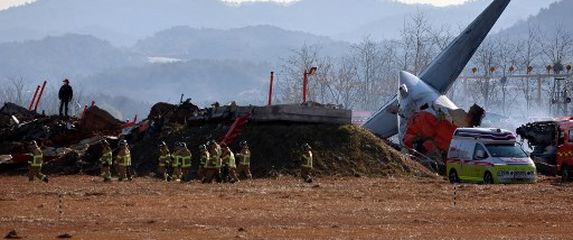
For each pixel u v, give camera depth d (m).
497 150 66.38
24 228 36.03
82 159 78.44
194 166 73.56
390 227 37.41
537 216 42.12
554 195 53.97
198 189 57.22
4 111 96.62
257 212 42.75
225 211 43.12
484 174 65.88
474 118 85.19
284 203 47.66
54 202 47.44
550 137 82.44
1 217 39.81
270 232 35.34
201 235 34.22
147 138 79.94
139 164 75.62
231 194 53.28
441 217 41.44
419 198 51.78
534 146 84.50
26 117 96.50
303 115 76.38
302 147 73.19
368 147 75.31
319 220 39.72
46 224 37.41
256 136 75.06
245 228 36.53
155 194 52.91
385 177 72.31
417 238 34.06
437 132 85.06
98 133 88.38
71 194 52.59
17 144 84.25
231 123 78.69
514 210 44.75
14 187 59.06
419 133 85.88
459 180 68.00
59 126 89.31
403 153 84.50
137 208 44.31
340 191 56.19
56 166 77.50
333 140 74.94
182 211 42.97
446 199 51.22
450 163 69.38
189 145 76.81
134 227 36.66
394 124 98.69
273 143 73.94
